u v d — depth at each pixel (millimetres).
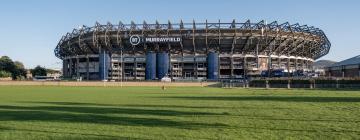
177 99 33562
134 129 14211
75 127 14773
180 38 123188
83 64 138500
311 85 67188
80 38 133625
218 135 12805
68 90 57656
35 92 49625
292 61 137500
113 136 12695
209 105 26219
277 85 71188
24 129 14297
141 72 129375
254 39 124812
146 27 126250
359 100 31172
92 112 20938
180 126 15016
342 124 15445
